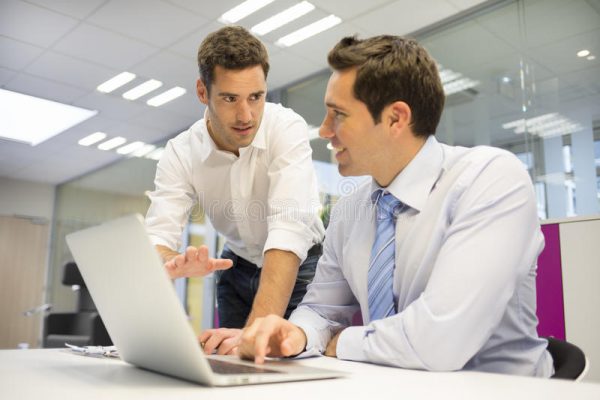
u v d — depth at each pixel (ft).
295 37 12.41
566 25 10.38
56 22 11.81
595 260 5.30
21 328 25.59
